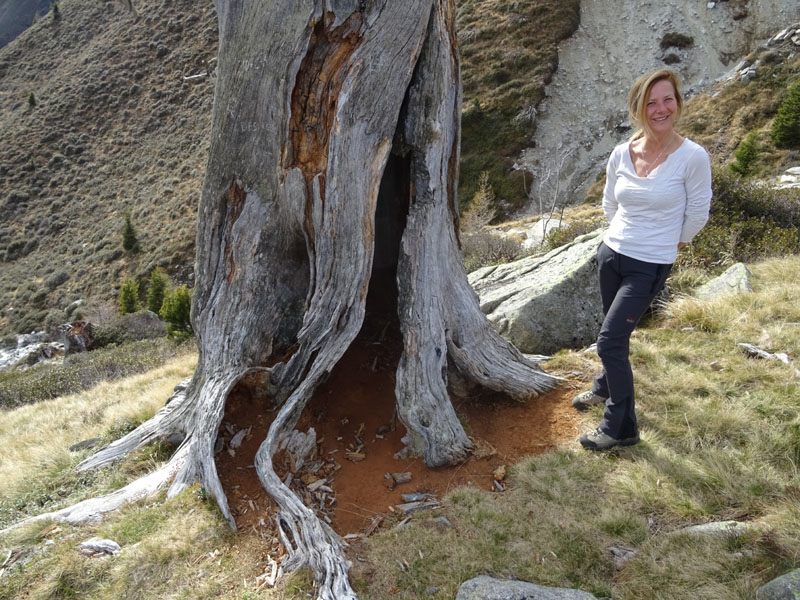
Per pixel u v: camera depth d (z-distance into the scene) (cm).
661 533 309
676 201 333
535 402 455
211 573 314
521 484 362
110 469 480
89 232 3688
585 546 305
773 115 2761
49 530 386
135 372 1391
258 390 434
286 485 365
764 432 384
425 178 423
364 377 483
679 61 3266
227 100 422
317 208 400
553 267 734
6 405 1305
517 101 3391
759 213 1030
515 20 3709
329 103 389
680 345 533
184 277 3181
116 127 4325
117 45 4834
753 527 298
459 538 318
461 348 446
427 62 412
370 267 415
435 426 395
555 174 3103
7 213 3922
